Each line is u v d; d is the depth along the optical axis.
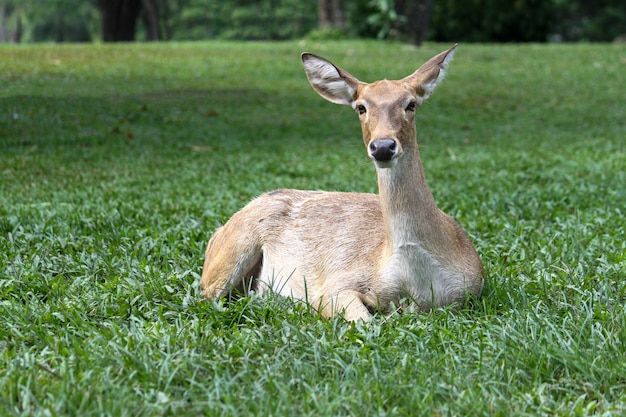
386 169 6.84
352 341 6.25
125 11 49.09
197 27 69.19
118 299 7.27
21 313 6.86
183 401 5.27
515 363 5.75
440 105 23.05
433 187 13.10
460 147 17.39
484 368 5.67
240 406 5.18
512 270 8.08
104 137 17.23
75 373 5.59
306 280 7.59
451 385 5.39
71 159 15.06
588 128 19.80
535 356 5.80
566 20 66.06
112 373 5.61
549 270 8.26
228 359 5.91
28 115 18.48
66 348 6.11
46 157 15.15
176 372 5.60
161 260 8.80
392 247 6.93
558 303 7.04
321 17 42.12
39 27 76.25
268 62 29.50
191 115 20.31
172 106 21.08
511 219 10.77
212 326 6.84
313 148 17.22
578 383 5.56
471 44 38.91
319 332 6.43
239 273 7.91
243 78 25.92
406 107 6.82
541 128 19.89
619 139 18.06
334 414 5.13
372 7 40.97
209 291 7.96
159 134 18.05
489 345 6.07
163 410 5.15
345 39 39.66
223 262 7.91
